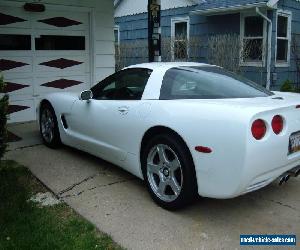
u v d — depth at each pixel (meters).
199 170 3.44
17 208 3.71
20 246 3.05
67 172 4.89
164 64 4.46
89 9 8.66
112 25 9.06
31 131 7.19
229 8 11.43
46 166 5.12
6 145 4.05
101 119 4.65
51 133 5.89
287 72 12.44
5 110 3.96
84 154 5.68
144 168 4.06
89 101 4.92
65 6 8.30
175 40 13.24
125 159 4.38
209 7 12.16
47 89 8.42
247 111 3.24
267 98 3.90
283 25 12.25
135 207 3.88
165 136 3.71
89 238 3.23
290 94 4.43
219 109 3.37
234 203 4.00
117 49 14.90
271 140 3.31
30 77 8.16
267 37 11.45
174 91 3.98
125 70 4.64
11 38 7.81
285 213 3.80
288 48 12.38
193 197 3.67
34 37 8.09
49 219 3.56
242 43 11.57
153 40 7.38
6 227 3.35
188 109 3.58
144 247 3.16
